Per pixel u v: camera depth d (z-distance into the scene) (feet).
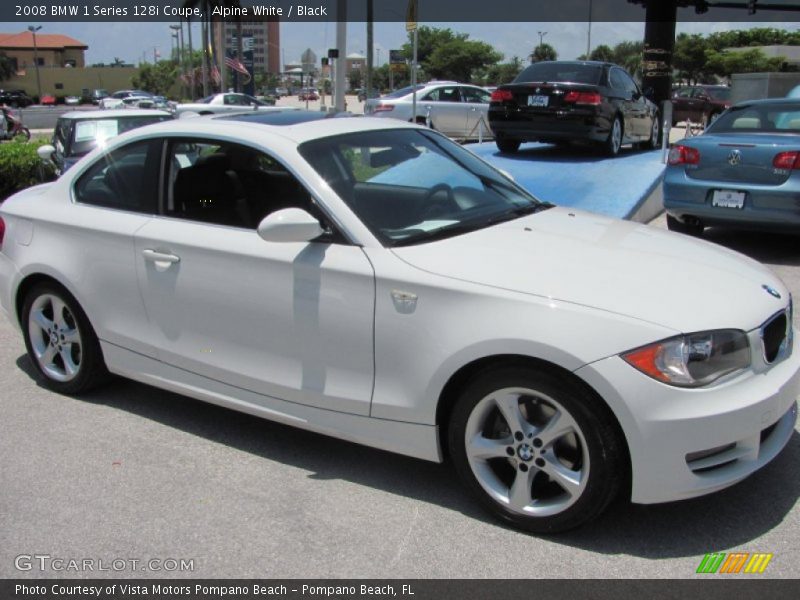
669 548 9.81
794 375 10.30
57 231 14.20
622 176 33.06
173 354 12.94
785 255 25.32
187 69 286.25
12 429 13.52
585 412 9.37
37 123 144.36
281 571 9.53
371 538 10.19
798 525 10.27
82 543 10.16
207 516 10.76
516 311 9.68
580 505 9.70
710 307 9.73
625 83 41.75
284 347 11.61
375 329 10.68
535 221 12.72
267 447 12.87
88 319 14.17
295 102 233.14
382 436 11.03
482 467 10.44
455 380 10.39
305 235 10.81
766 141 23.35
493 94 40.22
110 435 13.32
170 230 12.73
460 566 9.55
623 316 9.34
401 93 59.16
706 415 9.10
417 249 10.95
